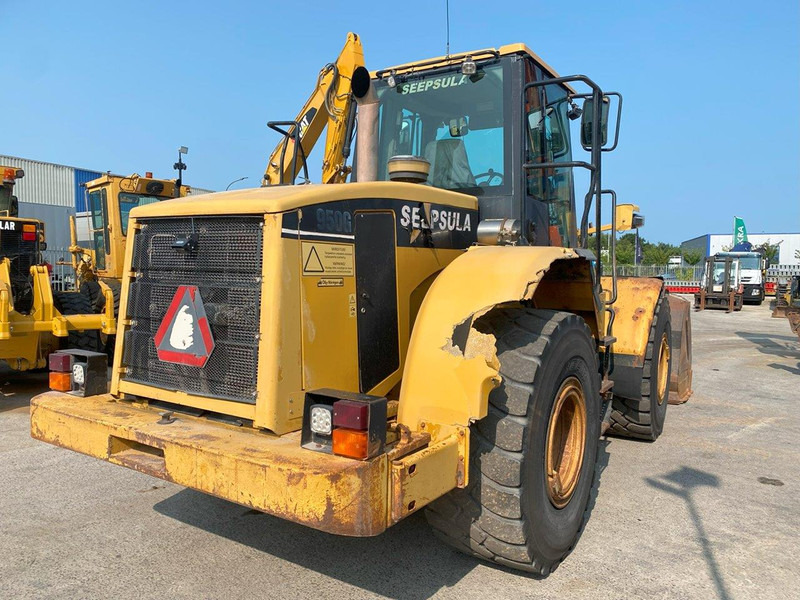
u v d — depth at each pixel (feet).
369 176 13.78
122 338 10.20
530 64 13.04
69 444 9.66
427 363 8.85
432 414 8.71
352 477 7.09
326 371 9.02
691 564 10.35
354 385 9.46
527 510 9.05
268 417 8.29
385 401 7.48
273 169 17.39
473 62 12.60
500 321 10.07
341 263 9.25
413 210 10.57
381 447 7.41
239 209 8.71
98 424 9.23
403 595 9.23
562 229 15.01
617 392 16.30
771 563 10.43
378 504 7.29
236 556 10.39
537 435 9.21
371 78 14.52
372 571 9.92
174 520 11.79
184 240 9.12
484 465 9.04
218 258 9.02
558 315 10.27
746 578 9.91
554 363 9.70
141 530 11.35
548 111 14.20
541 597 9.22
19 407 21.04
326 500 7.06
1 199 28.66
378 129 14.32
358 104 13.79
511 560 9.23
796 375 29.58
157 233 9.82
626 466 15.37
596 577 9.86
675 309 22.58
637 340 16.02
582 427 11.05
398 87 14.16
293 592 9.30
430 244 10.94
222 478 7.78
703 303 79.56
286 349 8.45
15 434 17.62
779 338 46.01
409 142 13.89
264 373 8.38
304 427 7.82
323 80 16.69
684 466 15.40
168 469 8.34
